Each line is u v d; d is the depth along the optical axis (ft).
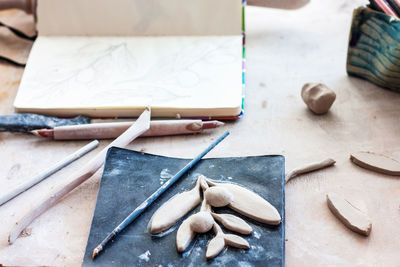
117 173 3.21
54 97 3.83
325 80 4.16
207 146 3.58
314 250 2.86
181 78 3.95
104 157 3.31
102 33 4.42
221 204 2.95
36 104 3.77
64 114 3.77
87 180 3.34
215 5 4.31
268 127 3.73
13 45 4.58
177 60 4.12
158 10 4.36
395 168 3.29
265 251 2.76
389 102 3.91
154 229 2.86
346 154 3.48
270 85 4.12
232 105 3.69
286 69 4.28
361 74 4.11
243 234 2.84
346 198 3.14
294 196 3.18
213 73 3.98
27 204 3.21
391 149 3.51
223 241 2.79
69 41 4.37
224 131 3.70
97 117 3.79
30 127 3.66
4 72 4.32
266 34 4.69
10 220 3.11
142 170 3.24
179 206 2.97
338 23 4.79
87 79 3.99
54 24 4.43
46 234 3.00
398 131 3.65
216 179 3.15
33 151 3.59
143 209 2.98
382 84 4.00
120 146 3.42
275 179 3.12
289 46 4.54
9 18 4.89
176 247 2.81
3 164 3.50
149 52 4.22
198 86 3.87
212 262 2.72
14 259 2.86
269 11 5.00
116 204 3.04
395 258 2.81
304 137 3.63
